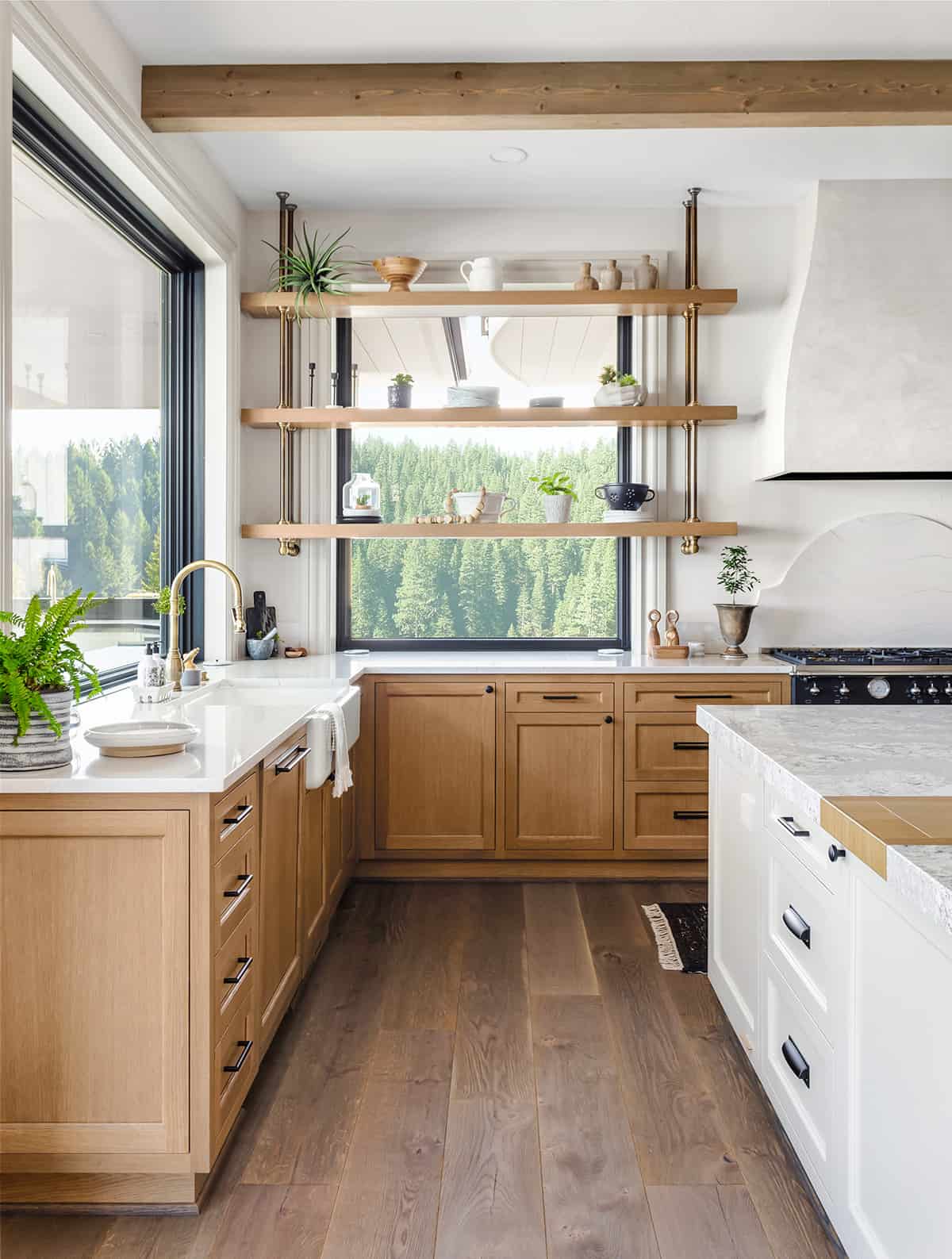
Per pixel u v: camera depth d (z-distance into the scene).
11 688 1.81
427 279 4.22
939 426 3.78
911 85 2.91
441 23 2.68
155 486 3.56
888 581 4.23
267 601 4.25
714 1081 2.34
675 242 4.14
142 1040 1.83
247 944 2.12
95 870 1.82
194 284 3.78
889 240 3.78
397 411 3.96
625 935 3.30
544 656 4.18
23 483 2.52
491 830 3.84
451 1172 1.98
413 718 3.83
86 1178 1.87
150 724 2.20
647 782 3.82
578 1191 1.92
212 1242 1.77
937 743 2.15
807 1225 1.81
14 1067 1.84
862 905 1.56
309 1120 2.17
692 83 2.91
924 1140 1.34
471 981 2.92
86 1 2.47
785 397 3.83
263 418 3.97
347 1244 1.76
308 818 2.83
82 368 2.90
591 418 3.96
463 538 4.23
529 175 3.75
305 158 3.55
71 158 2.67
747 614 4.07
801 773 1.83
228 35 2.72
